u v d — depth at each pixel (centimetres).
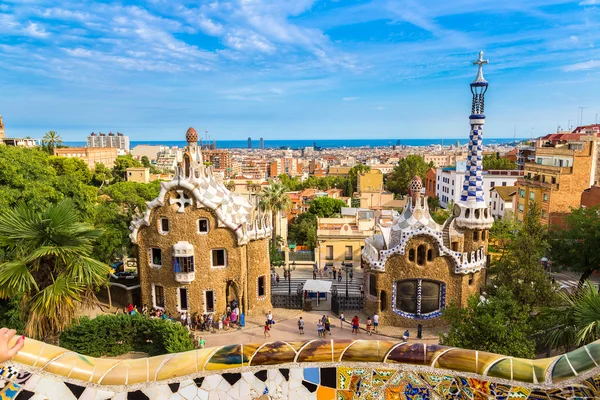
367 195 9994
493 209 9069
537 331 2344
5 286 1914
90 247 2064
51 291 1958
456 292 3775
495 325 2214
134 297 4219
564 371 696
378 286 3875
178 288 3875
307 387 789
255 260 4141
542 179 7056
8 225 1922
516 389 717
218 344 3516
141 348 3162
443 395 756
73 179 4144
